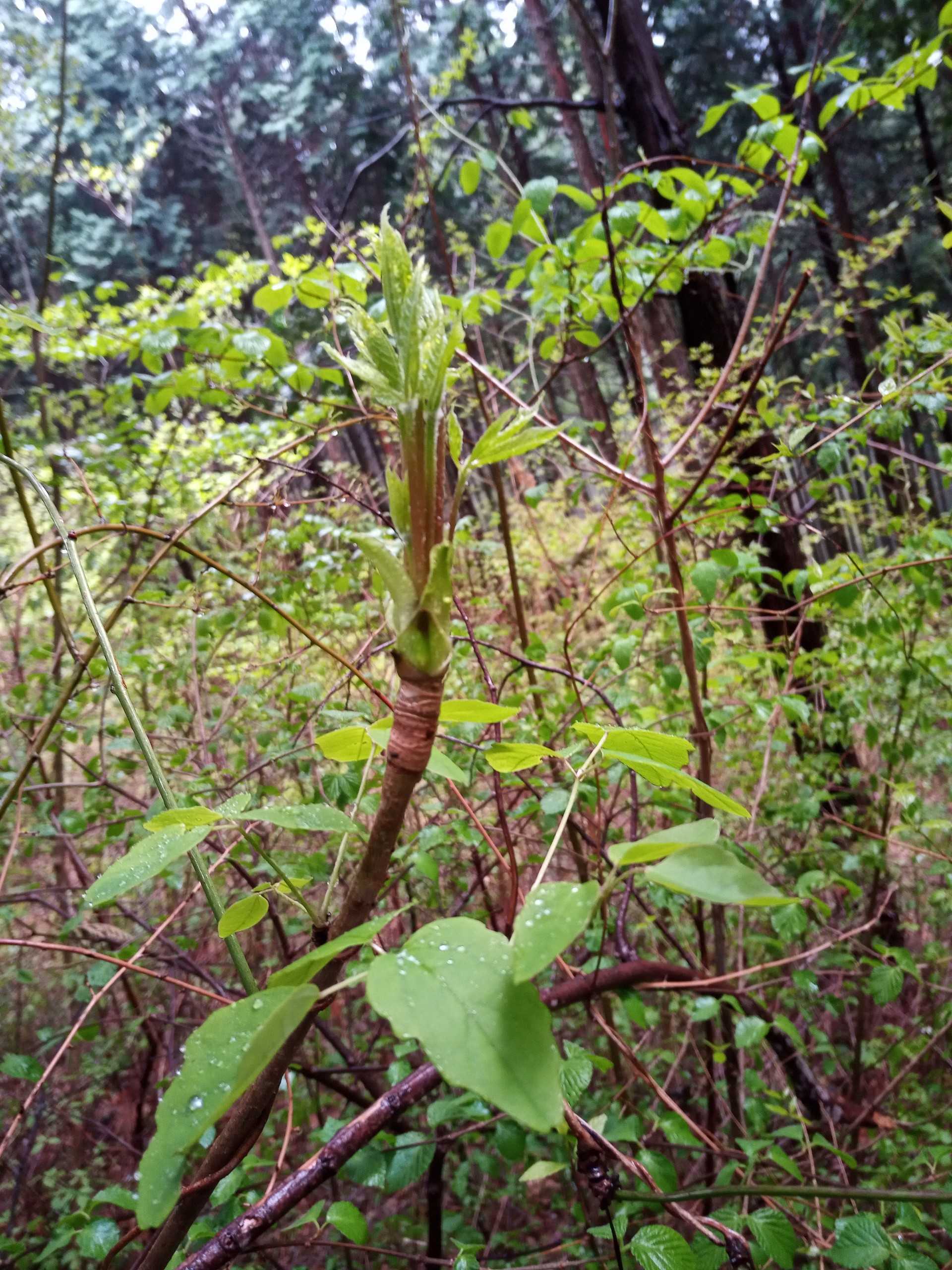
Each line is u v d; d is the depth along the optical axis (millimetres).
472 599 2945
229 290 2666
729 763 2652
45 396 3154
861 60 6355
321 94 10094
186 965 1968
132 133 7754
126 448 2846
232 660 2844
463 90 5727
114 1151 2541
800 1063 2148
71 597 3488
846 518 3160
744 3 8609
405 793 475
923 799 2947
